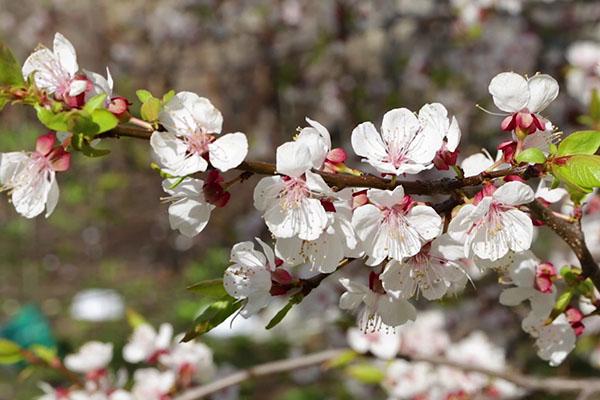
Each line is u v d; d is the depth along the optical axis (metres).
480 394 5.18
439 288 2.48
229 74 12.38
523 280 2.93
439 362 4.50
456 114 8.73
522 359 6.88
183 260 14.46
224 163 2.34
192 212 2.46
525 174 2.43
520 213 2.40
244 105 12.51
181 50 12.41
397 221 2.35
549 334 2.98
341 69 10.01
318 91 10.73
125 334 11.79
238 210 12.43
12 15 14.88
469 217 2.35
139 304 13.16
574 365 7.65
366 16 9.76
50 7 14.34
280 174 2.40
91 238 15.08
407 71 9.41
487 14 7.77
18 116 14.70
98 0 13.88
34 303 13.40
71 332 12.19
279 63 11.15
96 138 2.33
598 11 8.44
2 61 2.28
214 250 13.89
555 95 2.49
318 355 4.61
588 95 6.25
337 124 10.12
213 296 2.65
